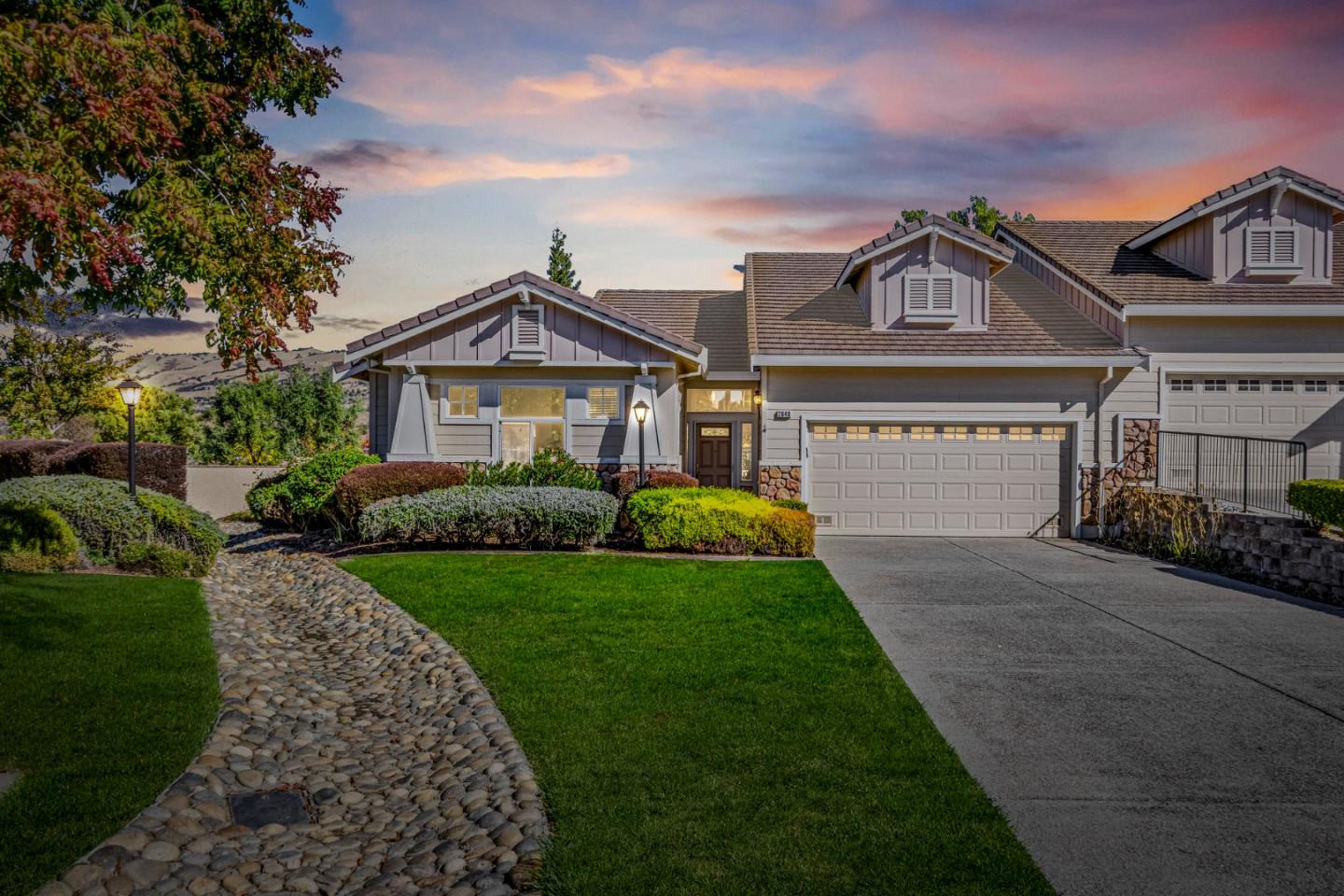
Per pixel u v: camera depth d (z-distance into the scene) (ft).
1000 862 12.13
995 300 57.77
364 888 11.85
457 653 22.59
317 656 24.47
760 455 51.98
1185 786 15.07
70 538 32.24
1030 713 18.86
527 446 51.72
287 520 53.01
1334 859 12.51
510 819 13.51
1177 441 50.42
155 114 17.57
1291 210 52.34
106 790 13.62
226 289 22.08
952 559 40.91
